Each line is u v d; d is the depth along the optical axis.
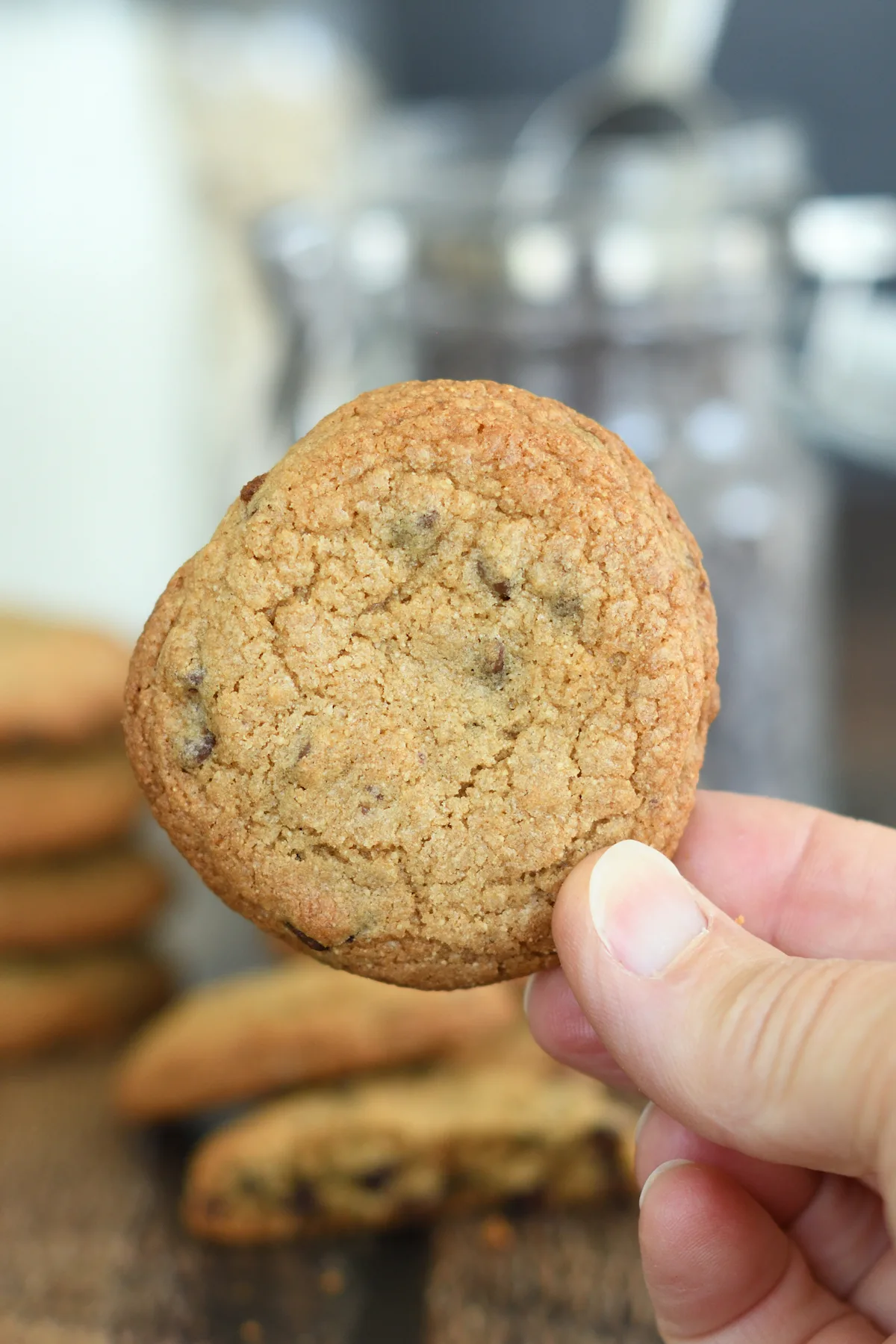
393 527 0.24
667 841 0.25
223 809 0.24
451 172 0.44
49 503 0.67
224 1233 0.34
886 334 0.55
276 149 0.70
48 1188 0.35
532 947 0.25
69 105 0.64
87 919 0.42
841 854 0.29
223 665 0.24
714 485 0.41
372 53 0.77
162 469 0.69
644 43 0.46
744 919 0.30
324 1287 0.33
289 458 0.25
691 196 0.39
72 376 0.67
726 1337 0.28
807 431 0.57
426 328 0.41
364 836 0.24
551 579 0.24
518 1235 0.34
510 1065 0.36
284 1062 0.35
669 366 0.40
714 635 0.25
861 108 0.76
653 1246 0.28
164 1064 0.36
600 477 0.24
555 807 0.24
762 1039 0.24
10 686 0.42
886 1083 0.23
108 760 0.44
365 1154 0.34
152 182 0.66
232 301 0.69
